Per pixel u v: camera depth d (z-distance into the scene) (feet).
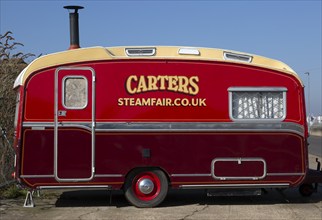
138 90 27.91
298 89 28.94
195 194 33.45
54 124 27.17
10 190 31.65
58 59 27.53
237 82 28.55
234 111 28.48
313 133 171.94
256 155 28.43
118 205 29.32
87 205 29.37
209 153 28.17
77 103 27.45
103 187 27.55
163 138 27.94
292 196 32.81
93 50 27.94
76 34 37.52
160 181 28.19
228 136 28.32
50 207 28.66
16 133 27.48
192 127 28.07
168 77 28.17
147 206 28.22
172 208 28.48
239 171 28.32
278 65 29.73
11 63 35.76
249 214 26.91
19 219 25.48
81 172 27.32
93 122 27.45
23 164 26.94
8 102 34.17
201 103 28.22
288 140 28.71
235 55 29.48
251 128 28.45
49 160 27.12
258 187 28.60
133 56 28.35
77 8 37.45
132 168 27.71
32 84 27.17
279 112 28.84
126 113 27.76
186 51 29.04
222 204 29.91
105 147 27.53
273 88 28.73
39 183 27.04
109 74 27.81
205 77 28.37
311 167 52.11
